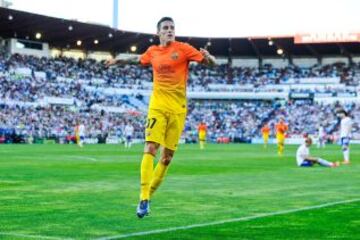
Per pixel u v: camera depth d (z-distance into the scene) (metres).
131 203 12.66
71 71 92.75
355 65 104.44
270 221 10.14
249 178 20.28
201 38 101.81
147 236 8.59
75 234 8.72
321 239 8.42
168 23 10.30
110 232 8.95
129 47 102.56
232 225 9.68
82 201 13.00
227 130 92.06
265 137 62.91
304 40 97.12
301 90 99.38
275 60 110.00
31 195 14.21
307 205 12.59
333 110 93.81
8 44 91.06
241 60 111.06
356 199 13.79
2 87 78.69
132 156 37.31
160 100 10.13
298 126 92.25
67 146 59.97
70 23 84.50
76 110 84.94
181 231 9.06
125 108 90.88
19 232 8.86
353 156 40.75
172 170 24.38
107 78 95.94
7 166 26.03
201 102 101.81
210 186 17.08
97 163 29.00
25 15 78.56
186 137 87.00
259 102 100.81
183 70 10.27
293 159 35.06
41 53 95.19
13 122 73.88
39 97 81.81
